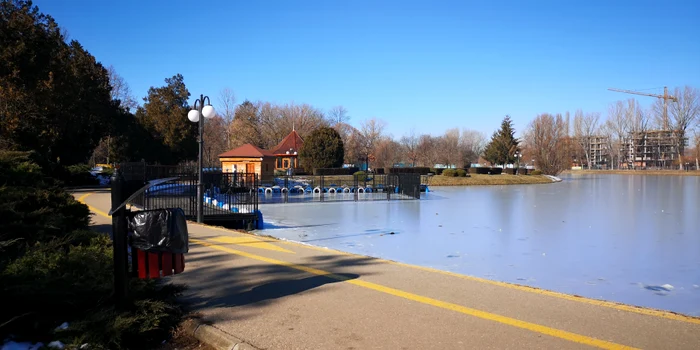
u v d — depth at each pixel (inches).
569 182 2316.7
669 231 633.6
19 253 224.5
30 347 161.8
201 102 556.1
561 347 168.6
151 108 1889.8
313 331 183.3
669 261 432.1
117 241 181.2
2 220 252.8
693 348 167.8
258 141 2950.3
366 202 1124.5
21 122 1015.0
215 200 802.8
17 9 1048.2
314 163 1993.1
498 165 3287.4
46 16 1146.0
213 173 930.1
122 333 168.2
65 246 258.1
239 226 647.1
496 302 222.8
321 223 715.4
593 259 439.5
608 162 4594.0
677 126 3850.9
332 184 1621.6
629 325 191.5
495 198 1266.0
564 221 746.8
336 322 194.1
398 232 616.1
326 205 1038.4
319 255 340.2
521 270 390.9
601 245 518.6
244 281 262.8
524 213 877.2
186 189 869.2
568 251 480.1
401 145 3449.8
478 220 759.7
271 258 328.5
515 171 2738.7
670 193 1451.8
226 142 3122.5
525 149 3452.3
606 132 4362.7
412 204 1073.5
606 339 176.1
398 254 457.4
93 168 2087.8
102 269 208.1
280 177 1722.4
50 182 358.3
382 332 182.9
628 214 858.8
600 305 219.5
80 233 281.3
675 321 197.0
